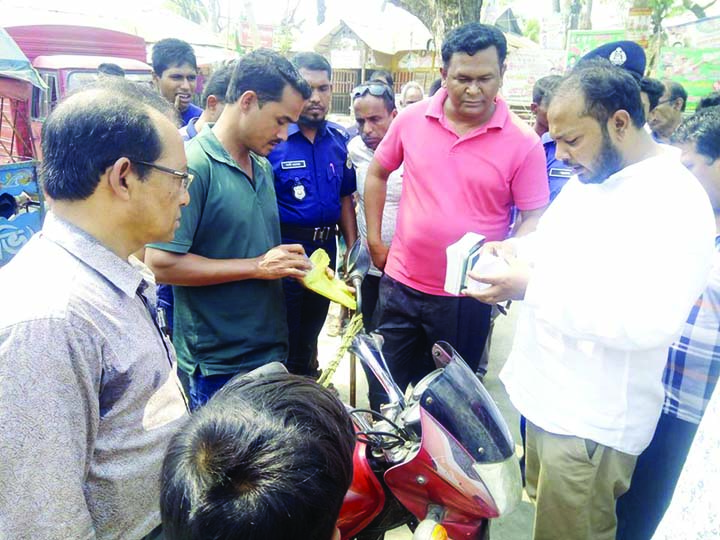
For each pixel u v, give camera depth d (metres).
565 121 1.57
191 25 15.12
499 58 2.17
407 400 1.64
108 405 1.15
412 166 2.41
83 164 1.09
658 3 9.19
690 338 1.81
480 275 1.77
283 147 2.82
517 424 3.26
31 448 0.99
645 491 2.04
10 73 6.19
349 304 1.89
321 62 2.77
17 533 0.99
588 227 1.63
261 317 2.07
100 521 1.18
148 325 1.27
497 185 2.29
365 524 1.52
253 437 0.76
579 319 1.55
